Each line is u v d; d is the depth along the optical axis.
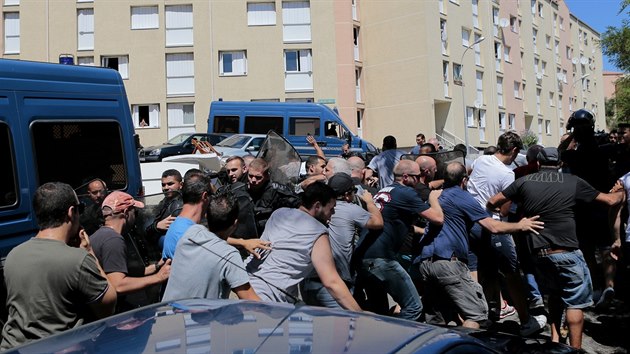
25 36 32.81
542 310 6.80
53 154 6.11
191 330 2.40
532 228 5.13
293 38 34.31
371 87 37.06
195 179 4.28
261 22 34.22
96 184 5.62
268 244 4.17
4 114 5.68
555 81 53.34
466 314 5.27
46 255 3.34
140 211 5.25
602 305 6.74
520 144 6.37
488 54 41.12
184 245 3.70
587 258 7.12
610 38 25.62
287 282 4.09
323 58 34.28
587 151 6.89
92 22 33.41
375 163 9.29
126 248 4.26
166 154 20.94
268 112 22.38
